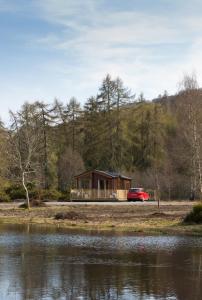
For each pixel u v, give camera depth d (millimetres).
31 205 49656
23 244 21578
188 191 70812
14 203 58188
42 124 75625
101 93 83812
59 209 44844
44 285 13039
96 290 12492
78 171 76938
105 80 83625
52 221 34656
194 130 62531
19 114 65750
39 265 15977
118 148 80812
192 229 27562
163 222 31234
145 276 14219
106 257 17734
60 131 84500
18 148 60125
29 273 14625
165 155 76312
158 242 22406
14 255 18203
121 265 16031
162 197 70750
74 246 20938
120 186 67562
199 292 12289
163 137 79250
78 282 13414
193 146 62344
